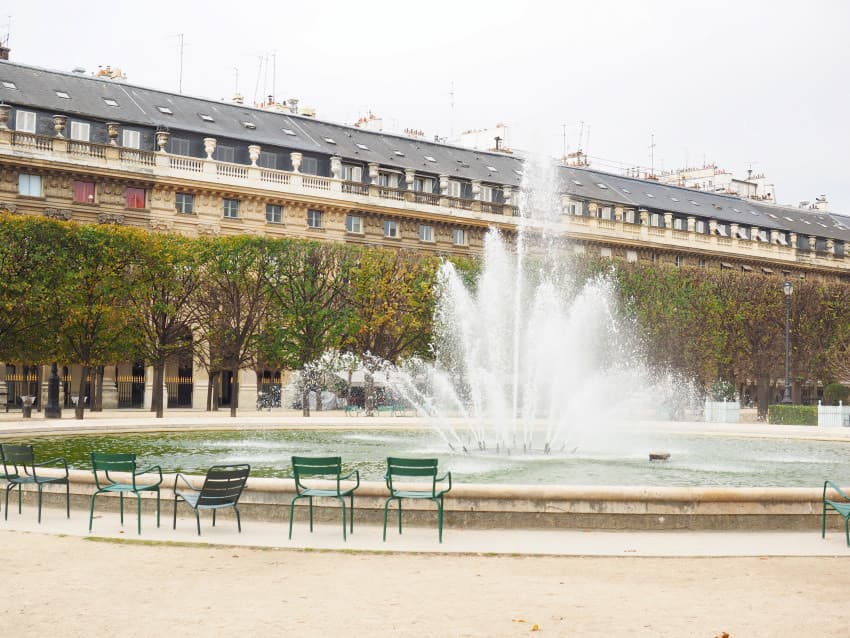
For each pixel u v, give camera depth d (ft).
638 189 319.27
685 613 36.99
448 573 43.88
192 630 34.32
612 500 54.75
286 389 221.66
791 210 373.40
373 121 296.92
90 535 52.60
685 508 54.95
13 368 202.90
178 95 232.73
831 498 56.24
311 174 240.53
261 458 92.27
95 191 206.69
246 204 226.79
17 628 34.55
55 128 201.57
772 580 42.98
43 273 161.38
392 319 197.57
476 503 54.85
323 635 33.71
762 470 87.66
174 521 55.11
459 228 263.08
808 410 170.71
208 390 199.82
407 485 55.01
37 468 62.80
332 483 55.72
